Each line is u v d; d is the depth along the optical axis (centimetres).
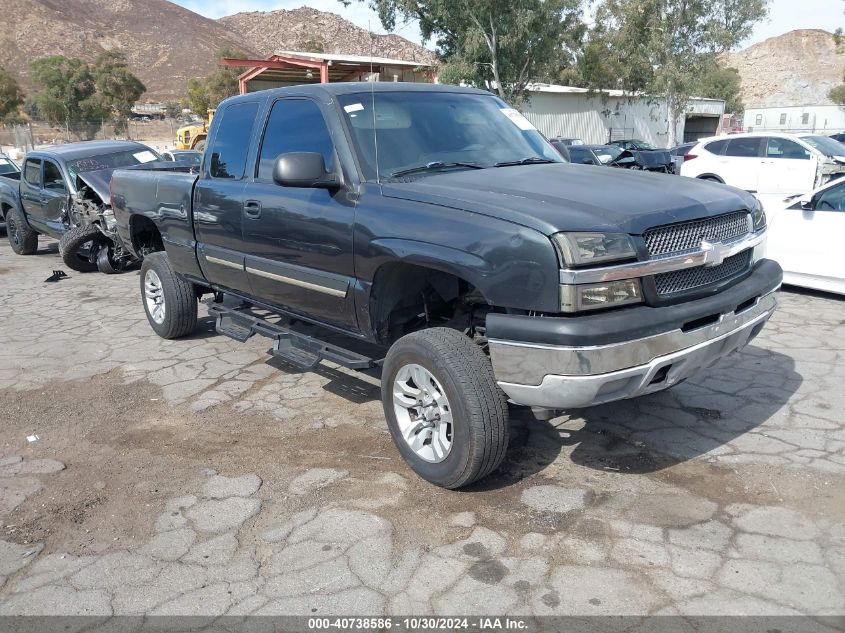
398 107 443
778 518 333
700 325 343
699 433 425
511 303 323
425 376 365
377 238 377
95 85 5841
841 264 709
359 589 296
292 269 448
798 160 1405
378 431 452
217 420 482
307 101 445
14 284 991
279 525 348
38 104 5753
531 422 451
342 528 342
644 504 350
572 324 308
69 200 1048
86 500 383
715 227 356
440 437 367
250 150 487
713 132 5066
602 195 351
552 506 352
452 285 399
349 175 402
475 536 329
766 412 450
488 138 457
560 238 308
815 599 277
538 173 400
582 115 4041
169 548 334
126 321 755
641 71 3684
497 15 2833
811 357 548
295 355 468
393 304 405
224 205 501
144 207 623
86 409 513
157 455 434
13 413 512
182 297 635
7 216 1277
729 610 273
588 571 300
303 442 441
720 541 317
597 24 3809
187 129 3619
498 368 331
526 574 300
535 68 3103
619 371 313
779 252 755
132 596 300
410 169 409
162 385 555
